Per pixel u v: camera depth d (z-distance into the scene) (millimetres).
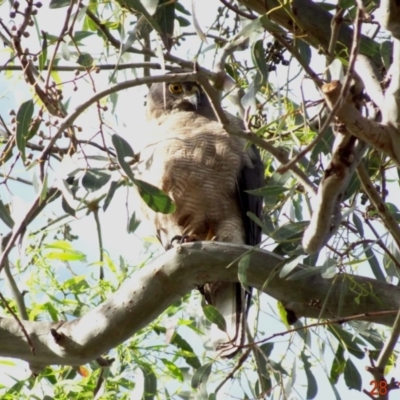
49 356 8109
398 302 7945
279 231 7547
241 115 8945
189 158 10305
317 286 8008
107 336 7977
